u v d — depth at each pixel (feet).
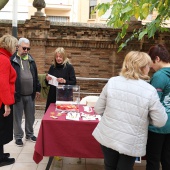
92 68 21.66
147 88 6.72
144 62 6.88
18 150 13.03
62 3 45.11
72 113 10.16
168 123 7.88
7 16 36.32
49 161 10.37
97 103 7.49
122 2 10.03
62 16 46.01
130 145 6.61
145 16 8.95
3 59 9.82
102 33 20.85
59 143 9.36
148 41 20.95
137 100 6.61
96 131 7.36
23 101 13.50
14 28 16.67
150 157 8.45
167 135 8.32
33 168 11.18
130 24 20.35
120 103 6.77
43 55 20.83
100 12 10.23
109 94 6.98
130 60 6.95
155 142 8.24
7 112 10.22
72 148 9.39
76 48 21.27
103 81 21.70
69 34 20.79
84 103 12.78
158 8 9.48
